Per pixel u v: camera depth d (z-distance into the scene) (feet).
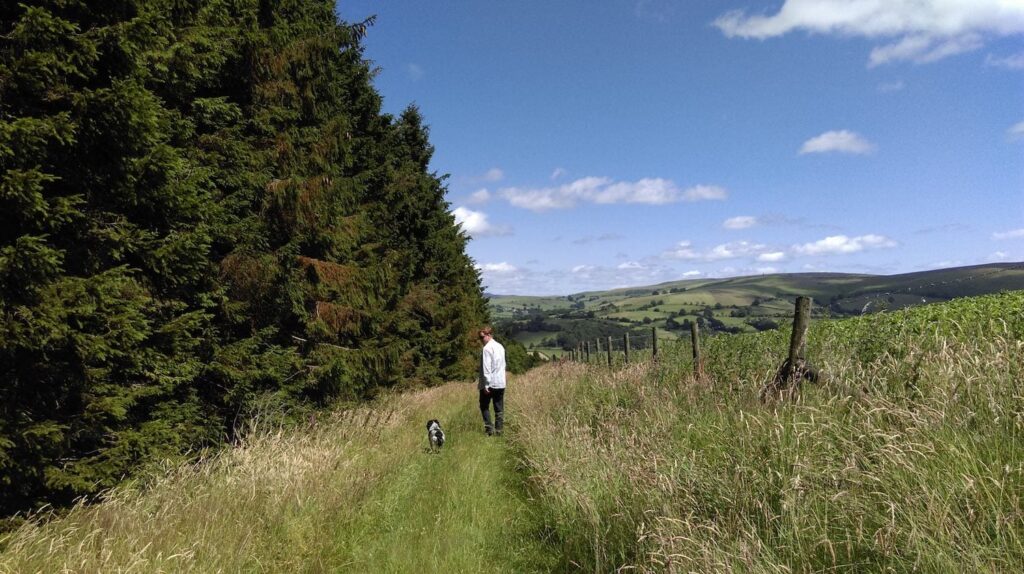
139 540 12.66
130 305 17.17
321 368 31.30
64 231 16.46
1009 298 25.50
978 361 11.62
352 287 32.94
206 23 23.22
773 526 9.91
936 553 7.41
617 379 28.66
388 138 59.06
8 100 14.62
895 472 9.12
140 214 20.02
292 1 31.81
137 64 16.81
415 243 67.97
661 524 10.62
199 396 25.68
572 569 12.38
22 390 15.64
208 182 23.27
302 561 13.25
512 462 23.47
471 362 91.40
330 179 30.71
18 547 11.78
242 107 28.73
